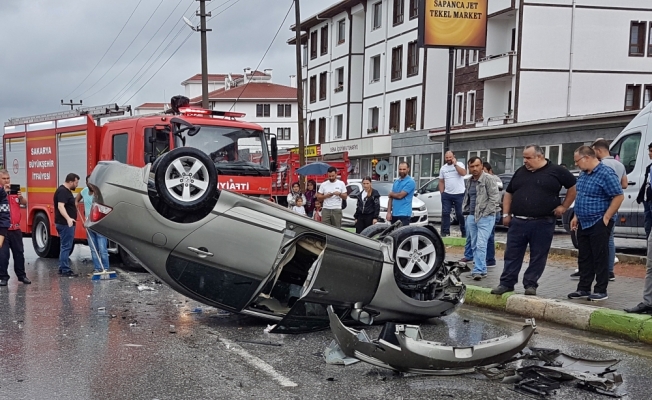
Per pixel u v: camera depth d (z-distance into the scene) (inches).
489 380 214.7
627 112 886.4
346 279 269.0
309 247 276.5
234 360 235.8
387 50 1587.1
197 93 3617.1
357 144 1646.2
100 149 490.9
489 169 443.8
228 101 2851.9
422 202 780.0
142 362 232.7
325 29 1910.7
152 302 348.5
